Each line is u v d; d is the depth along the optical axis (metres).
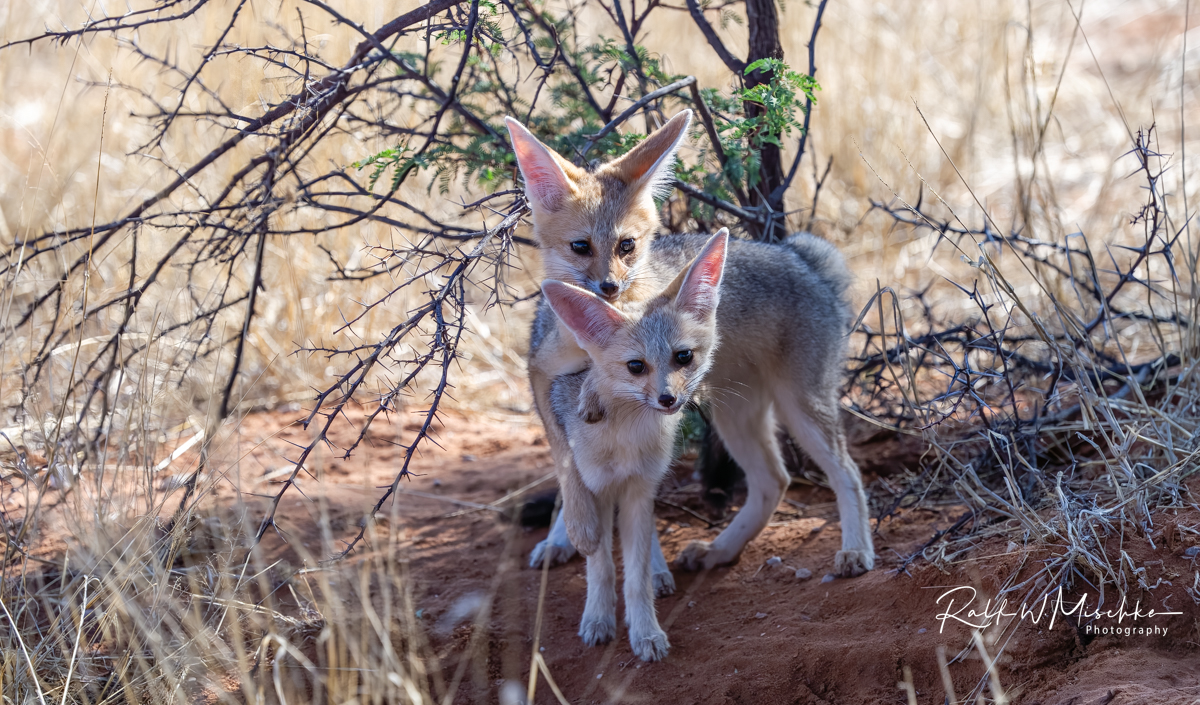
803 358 9.68
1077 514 8.12
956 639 7.55
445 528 11.01
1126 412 9.95
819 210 17.14
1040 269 12.08
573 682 8.16
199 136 15.12
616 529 10.94
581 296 8.09
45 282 13.04
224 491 11.41
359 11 13.67
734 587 9.48
